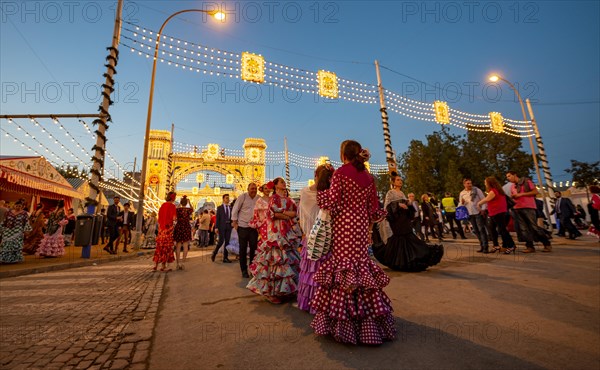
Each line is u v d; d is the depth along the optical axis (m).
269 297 3.76
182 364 2.21
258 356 2.28
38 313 3.66
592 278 4.04
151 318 3.37
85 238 8.96
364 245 2.63
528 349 2.20
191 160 45.00
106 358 2.38
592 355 2.10
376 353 2.24
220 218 8.45
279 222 3.92
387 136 14.02
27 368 2.23
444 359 2.10
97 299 4.34
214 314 3.39
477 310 3.03
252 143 47.81
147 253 12.48
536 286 3.77
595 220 8.77
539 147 18.94
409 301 3.41
